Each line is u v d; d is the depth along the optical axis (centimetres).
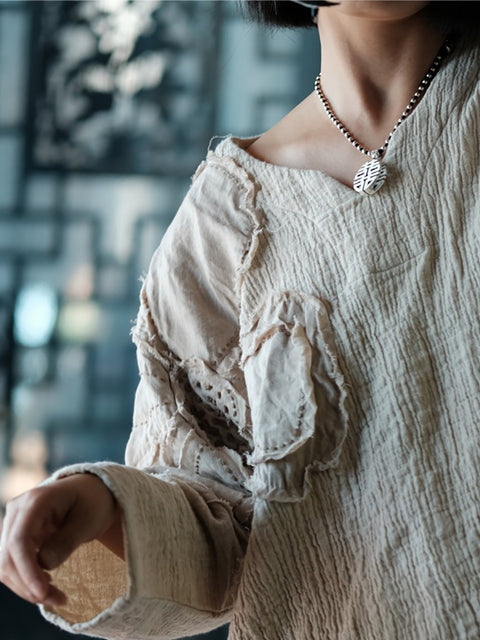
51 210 425
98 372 416
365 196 84
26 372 417
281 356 85
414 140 84
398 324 80
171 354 99
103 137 425
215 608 86
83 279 422
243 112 418
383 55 88
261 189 91
